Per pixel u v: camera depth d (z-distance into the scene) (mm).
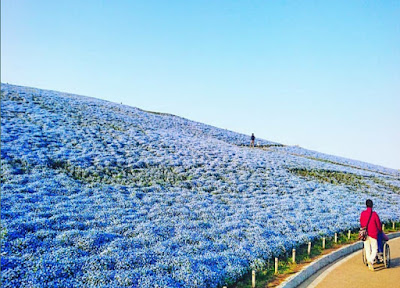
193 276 10648
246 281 11336
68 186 20609
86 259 10977
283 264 13203
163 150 35281
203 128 63656
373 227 12828
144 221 15906
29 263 10359
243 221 17938
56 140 31266
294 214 20812
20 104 42938
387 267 13070
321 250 15531
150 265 11156
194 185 25750
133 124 46969
